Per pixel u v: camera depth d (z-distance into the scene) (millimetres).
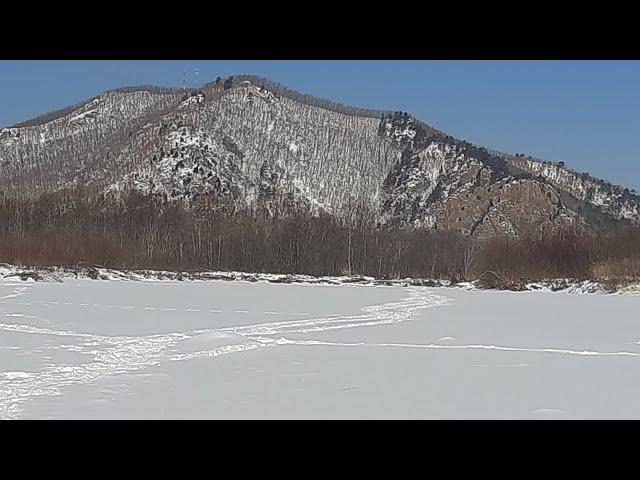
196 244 73688
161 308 32250
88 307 31781
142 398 12922
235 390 13688
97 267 59906
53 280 50625
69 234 65812
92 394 13172
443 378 15125
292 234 76750
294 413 11969
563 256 62188
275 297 42062
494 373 15789
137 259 66688
